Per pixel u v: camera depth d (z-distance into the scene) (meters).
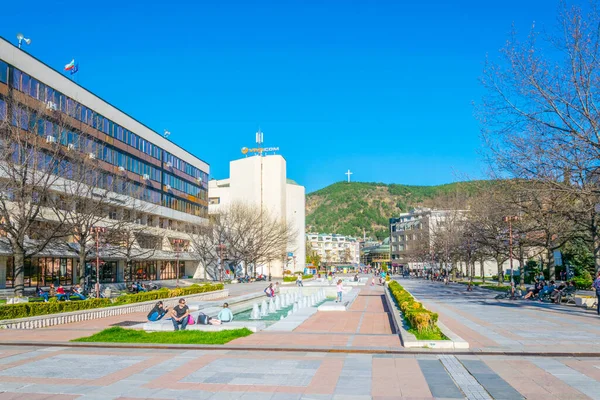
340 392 9.14
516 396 8.70
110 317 24.28
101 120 50.59
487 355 12.62
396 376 10.38
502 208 32.31
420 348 13.42
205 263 72.19
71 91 45.56
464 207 65.75
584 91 20.72
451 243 64.12
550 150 21.50
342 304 30.36
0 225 27.72
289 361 12.12
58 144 29.77
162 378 10.41
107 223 46.78
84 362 12.27
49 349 14.41
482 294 41.28
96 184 34.72
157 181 65.19
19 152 28.48
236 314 28.05
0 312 18.98
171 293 32.62
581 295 29.08
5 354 13.59
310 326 19.69
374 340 15.20
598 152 20.11
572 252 48.44
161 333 16.75
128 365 11.82
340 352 13.32
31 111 30.06
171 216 69.38
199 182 81.62
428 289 51.03
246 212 79.69
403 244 135.50
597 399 8.43
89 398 8.95
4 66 36.88
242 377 10.42
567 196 24.41
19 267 26.39
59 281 47.91
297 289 53.94
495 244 41.09
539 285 33.91
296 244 114.31
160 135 66.81
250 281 78.50
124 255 49.22
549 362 11.67
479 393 8.92
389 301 29.53
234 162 104.75
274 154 106.88
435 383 9.72
